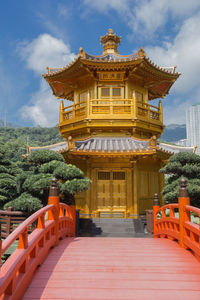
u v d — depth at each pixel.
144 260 6.55
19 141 79.81
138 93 19.20
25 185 11.43
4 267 4.16
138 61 16.30
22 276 4.73
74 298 4.52
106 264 6.20
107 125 17.20
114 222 15.37
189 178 11.98
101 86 18.42
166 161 18.20
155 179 18.23
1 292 3.69
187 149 19.48
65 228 9.62
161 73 18.09
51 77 19.00
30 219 5.25
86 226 15.13
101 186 16.52
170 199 11.23
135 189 16.27
